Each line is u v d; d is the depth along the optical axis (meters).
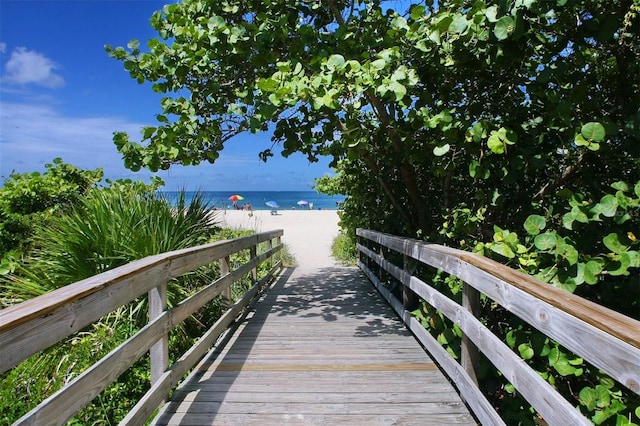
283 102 3.34
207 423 2.39
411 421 2.41
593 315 1.29
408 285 3.95
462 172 4.02
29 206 7.38
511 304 1.85
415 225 5.57
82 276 3.75
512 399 2.49
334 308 5.12
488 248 2.70
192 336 4.02
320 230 16.61
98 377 1.70
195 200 5.47
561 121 2.86
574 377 2.46
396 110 4.31
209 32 3.89
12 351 1.21
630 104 2.80
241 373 3.10
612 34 2.56
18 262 4.24
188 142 4.41
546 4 2.46
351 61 3.19
